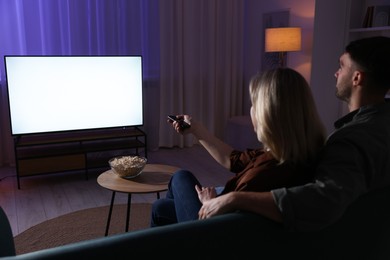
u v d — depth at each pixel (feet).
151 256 2.83
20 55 12.35
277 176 3.76
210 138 6.58
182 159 14.87
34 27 13.26
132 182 7.61
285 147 3.79
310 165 3.86
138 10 14.78
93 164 12.84
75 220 9.34
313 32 13.67
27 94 12.09
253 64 17.62
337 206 3.16
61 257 2.59
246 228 3.11
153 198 10.89
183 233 2.91
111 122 13.52
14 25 13.12
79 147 12.99
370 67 4.25
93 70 12.90
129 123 13.84
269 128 3.84
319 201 3.16
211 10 16.30
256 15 17.19
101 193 11.25
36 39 13.35
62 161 12.19
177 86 16.47
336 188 3.19
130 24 14.74
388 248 3.84
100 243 2.71
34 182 12.23
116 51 14.78
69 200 10.69
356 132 3.67
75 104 12.82
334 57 14.20
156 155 15.43
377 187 3.61
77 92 12.78
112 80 13.25
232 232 3.07
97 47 14.51
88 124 13.16
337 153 3.49
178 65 16.20
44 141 12.27
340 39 14.16
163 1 15.46
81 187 11.78
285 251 3.31
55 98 12.49
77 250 2.64
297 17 14.84
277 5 15.87
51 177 12.76
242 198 3.30
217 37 16.80
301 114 3.81
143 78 15.47
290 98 3.79
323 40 13.85
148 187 7.34
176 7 15.70
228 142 16.26
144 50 15.43
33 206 10.24
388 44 4.26
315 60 13.87
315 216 3.15
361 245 3.64
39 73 12.13
